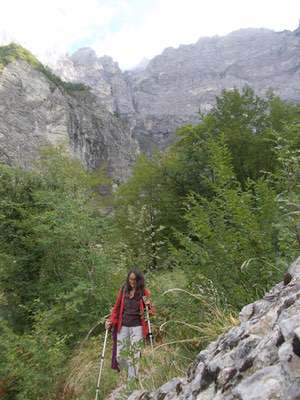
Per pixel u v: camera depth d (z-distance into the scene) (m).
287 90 150.00
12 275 10.14
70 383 6.55
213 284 4.93
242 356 2.50
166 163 17.94
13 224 10.52
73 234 9.45
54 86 76.69
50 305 9.19
